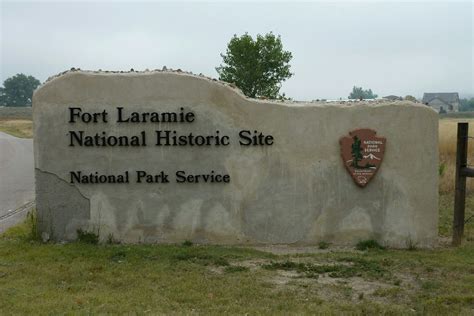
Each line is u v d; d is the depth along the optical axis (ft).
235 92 28.43
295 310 19.10
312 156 28.58
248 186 28.55
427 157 28.63
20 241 28.53
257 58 71.26
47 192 28.45
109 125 28.30
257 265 24.80
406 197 28.63
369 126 28.45
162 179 28.40
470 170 28.99
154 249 26.99
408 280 22.82
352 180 28.58
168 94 28.22
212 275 23.16
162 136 28.32
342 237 28.71
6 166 73.72
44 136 28.27
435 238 28.81
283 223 28.66
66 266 24.22
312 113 28.48
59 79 28.14
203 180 28.45
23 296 20.31
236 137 28.43
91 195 28.48
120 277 22.79
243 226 28.63
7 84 377.71
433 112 28.50
